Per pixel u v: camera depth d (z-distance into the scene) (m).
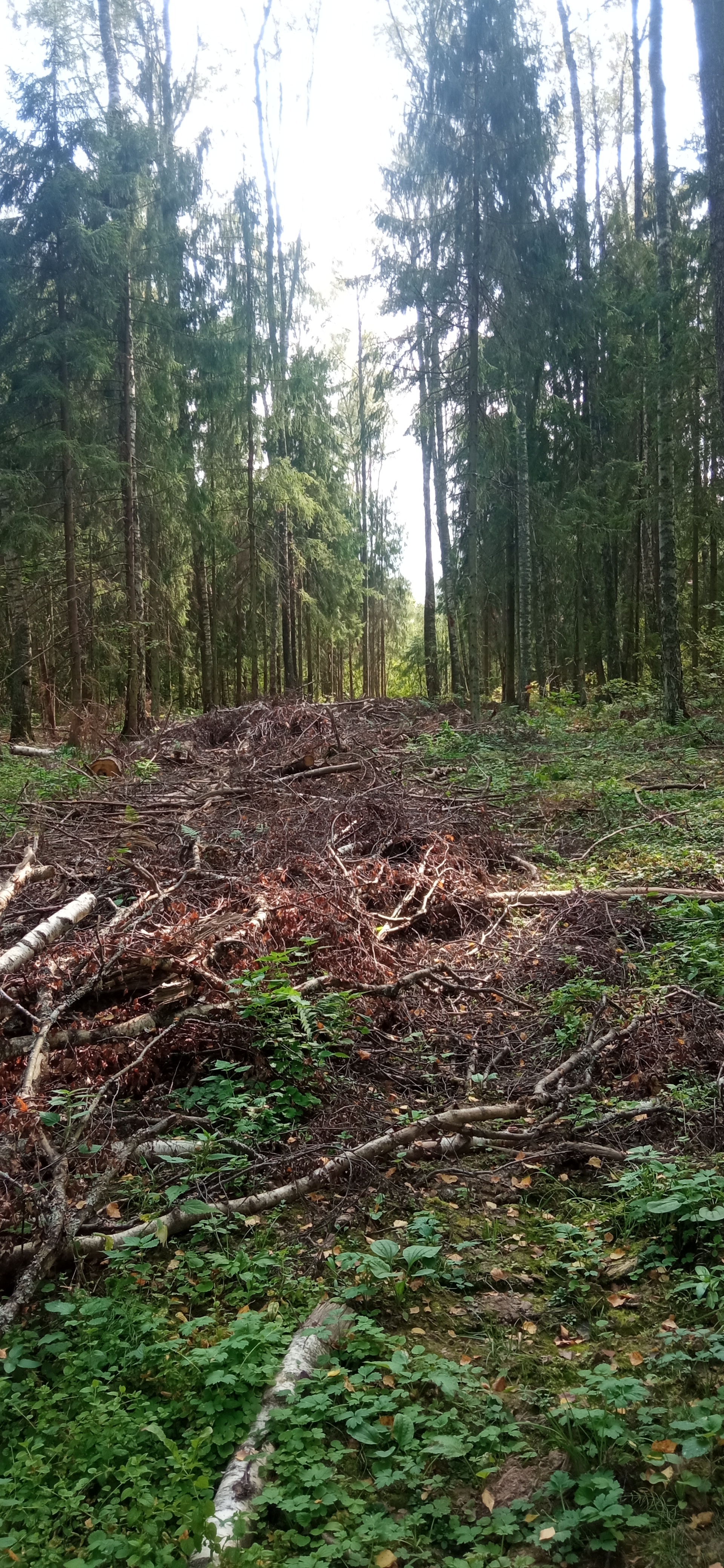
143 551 18.84
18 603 17.45
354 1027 4.99
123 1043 4.54
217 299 19.88
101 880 6.78
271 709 14.97
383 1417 2.56
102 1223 3.46
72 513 16.22
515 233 15.04
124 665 17.94
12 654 19.05
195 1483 2.30
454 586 17.66
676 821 9.06
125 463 16.22
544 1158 3.99
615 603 21.84
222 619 26.78
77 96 15.09
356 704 18.02
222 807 9.42
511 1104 4.40
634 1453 2.44
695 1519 2.24
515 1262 3.34
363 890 6.82
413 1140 4.07
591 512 19.06
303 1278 3.23
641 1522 2.20
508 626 21.30
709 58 5.38
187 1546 2.13
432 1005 5.54
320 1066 4.52
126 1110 4.29
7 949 5.48
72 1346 2.91
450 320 15.51
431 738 13.93
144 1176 3.84
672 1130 4.07
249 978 4.97
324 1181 3.81
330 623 29.38
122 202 16.06
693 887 7.10
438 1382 2.59
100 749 14.38
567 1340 2.92
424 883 7.11
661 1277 3.18
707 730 13.77
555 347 17.34
